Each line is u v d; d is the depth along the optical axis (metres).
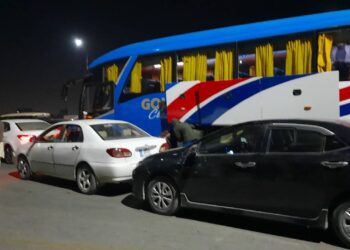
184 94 10.39
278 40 9.52
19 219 6.92
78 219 6.89
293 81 8.76
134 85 11.85
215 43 10.37
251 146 6.12
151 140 8.94
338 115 8.28
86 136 8.92
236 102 9.50
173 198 6.95
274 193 5.79
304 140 5.70
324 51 8.91
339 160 5.29
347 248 5.36
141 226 6.45
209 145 6.61
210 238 5.84
